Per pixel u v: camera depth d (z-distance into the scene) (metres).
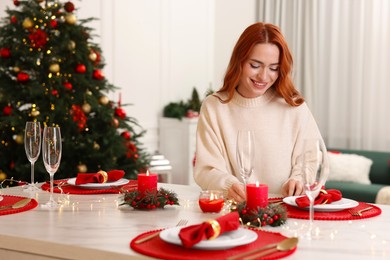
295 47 6.44
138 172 4.35
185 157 6.23
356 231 1.58
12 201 1.96
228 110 2.39
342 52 6.25
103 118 4.07
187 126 6.19
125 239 1.47
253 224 1.62
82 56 4.02
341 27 6.24
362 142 6.21
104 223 1.66
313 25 6.34
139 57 6.05
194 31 6.74
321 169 1.52
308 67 6.39
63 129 3.93
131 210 1.86
